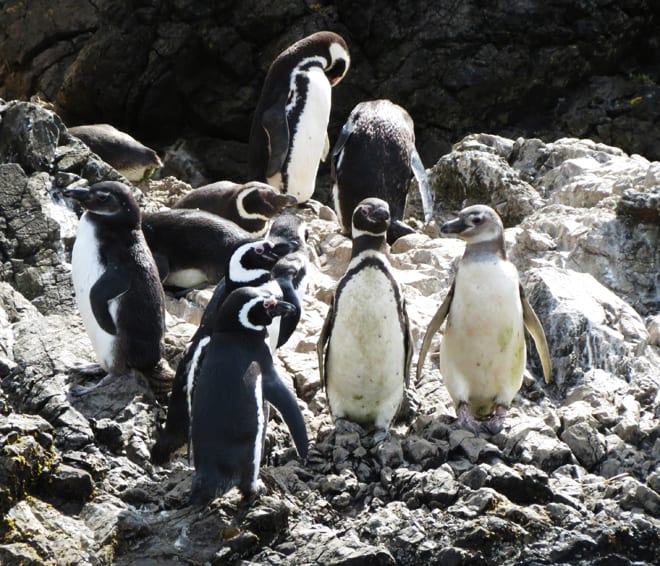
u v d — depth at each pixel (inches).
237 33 1117.7
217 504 417.1
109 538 399.5
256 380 404.5
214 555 396.8
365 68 1116.5
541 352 490.3
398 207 738.8
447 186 792.9
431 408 504.4
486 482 434.9
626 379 526.0
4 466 407.8
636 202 606.9
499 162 769.6
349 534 415.2
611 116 1129.4
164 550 398.9
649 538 415.2
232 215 668.1
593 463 465.7
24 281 555.8
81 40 1151.0
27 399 462.9
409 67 1104.8
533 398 518.9
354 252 461.4
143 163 865.5
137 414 471.8
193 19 1112.8
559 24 1109.1
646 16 1149.1
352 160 725.3
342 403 475.8
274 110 791.1
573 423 482.9
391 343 459.2
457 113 1116.5
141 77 1121.4
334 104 1112.8
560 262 610.5
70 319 539.2
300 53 796.6
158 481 444.1
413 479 438.0
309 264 634.8
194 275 597.3
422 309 577.9
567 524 419.5
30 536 394.9
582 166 751.1
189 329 545.6
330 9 1109.7
